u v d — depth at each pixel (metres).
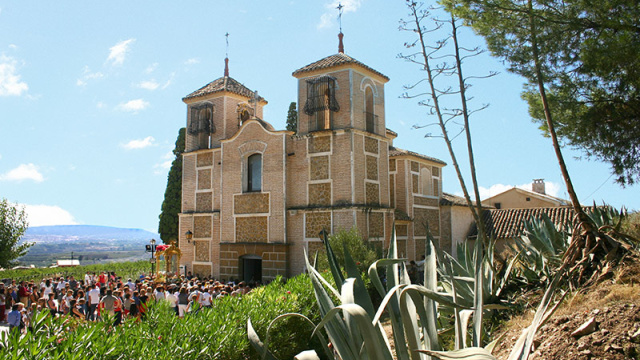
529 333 3.84
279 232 25.02
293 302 9.48
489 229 31.56
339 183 23.80
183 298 14.41
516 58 11.35
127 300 14.63
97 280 25.36
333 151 24.14
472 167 12.84
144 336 5.81
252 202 26.14
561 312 8.06
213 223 27.84
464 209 34.41
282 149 25.39
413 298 4.11
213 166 28.45
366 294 4.30
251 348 7.23
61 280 22.36
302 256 24.41
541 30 10.98
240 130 26.92
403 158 29.77
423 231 30.69
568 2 10.78
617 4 10.05
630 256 9.16
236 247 26.28
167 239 37.84
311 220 24.34
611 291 7.95
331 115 24.59
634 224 11.95
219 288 16.73
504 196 48.66
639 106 11.03
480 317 4.18
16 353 4.03
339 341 4.19
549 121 10.81
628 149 11.63
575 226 11.65
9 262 37.09
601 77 10.96
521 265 11.96
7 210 36.88
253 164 26.88
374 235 24.58
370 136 25.22
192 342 6.05
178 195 38.22
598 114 11.52
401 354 3.99
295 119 39.41
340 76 24.61
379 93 26.64
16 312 13.02
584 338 6.68
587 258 9.92
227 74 31.70
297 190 25.06
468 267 10.27
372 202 24.91
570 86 11.27
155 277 26.75
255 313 7.84
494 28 11.71
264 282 25.02
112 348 4.80
